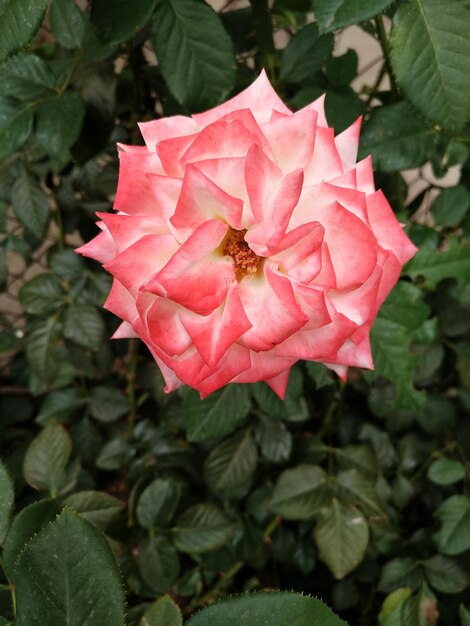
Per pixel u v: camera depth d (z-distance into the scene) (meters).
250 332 0.17
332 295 0.18
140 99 0.31
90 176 0.34
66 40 0.26
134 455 0.35
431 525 0.34
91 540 0.14
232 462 0.32
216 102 0.23
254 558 0.35
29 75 0.25
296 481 0.30
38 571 0.14
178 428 0.36
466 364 0.32
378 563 0.34
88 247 0.19
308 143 0.17
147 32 0.28
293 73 0.27
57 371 0.35
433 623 0.29
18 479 0.30
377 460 0.34
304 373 0.34
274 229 0.16
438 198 0.28
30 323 0.35
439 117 0.20
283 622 0.13
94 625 0.14
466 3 0.19
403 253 0.18
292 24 0.31
